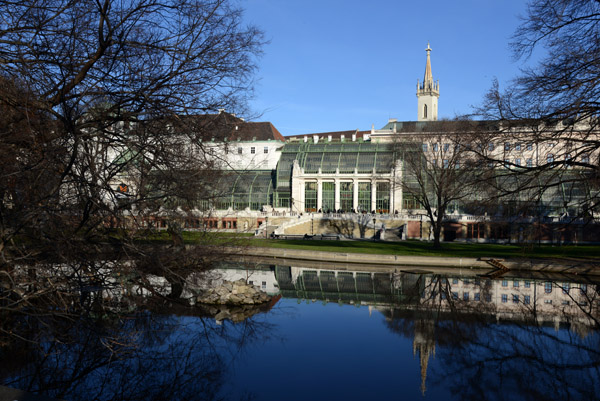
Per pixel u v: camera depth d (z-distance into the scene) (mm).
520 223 73812
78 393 17109
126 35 14570
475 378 18578
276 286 37250
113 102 16172
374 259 49062
